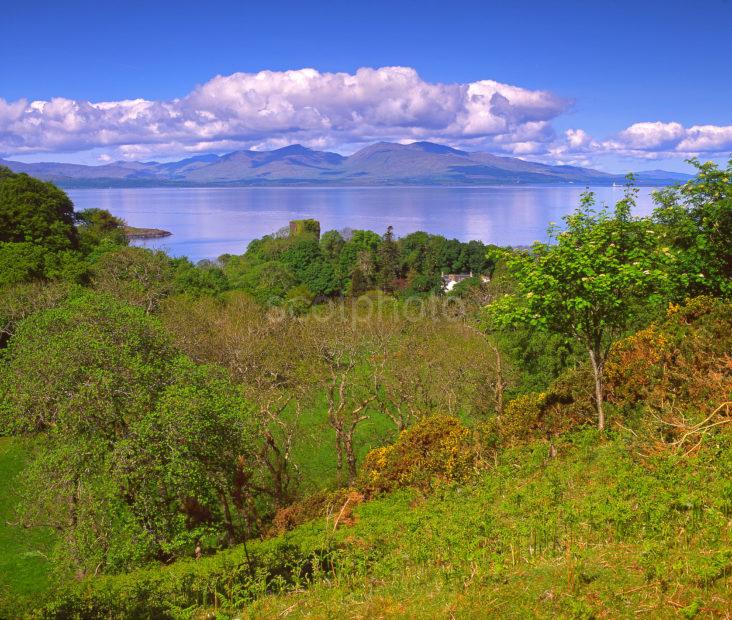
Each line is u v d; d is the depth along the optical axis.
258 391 26.56
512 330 29.69
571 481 10.41
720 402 10.67
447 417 17.67
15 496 26.38
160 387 18.91
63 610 9.50
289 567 10.27
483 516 9.61
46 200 63.00
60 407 17.48
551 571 6.51
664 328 15.16
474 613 6.03
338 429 27.81
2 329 38.22
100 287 48.53
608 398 14.11
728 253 16.97
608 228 11.68
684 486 7.96
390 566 8.67
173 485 16.72
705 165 17.38
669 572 5.79
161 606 9.23
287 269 95.94
